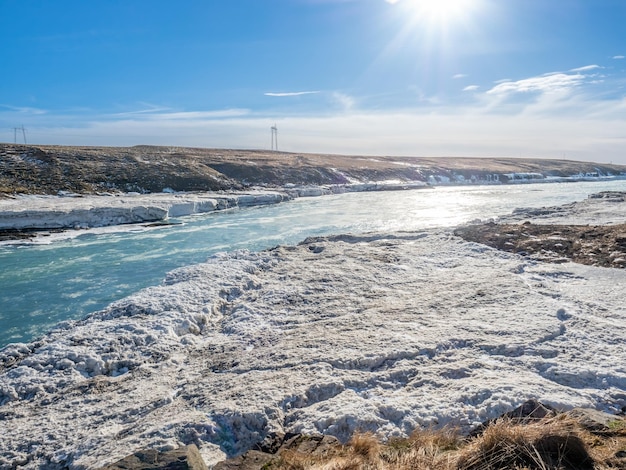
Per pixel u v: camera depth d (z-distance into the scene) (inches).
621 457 158.1
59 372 328.8
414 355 313.7
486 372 279.1
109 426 254.5
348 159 4527.6
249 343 368.5
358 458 175.3
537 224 931.3
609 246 636.7
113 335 384.8
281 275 578.9
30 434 253.0
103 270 736.3
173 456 169.8
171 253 876.6
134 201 1517.0
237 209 1704.0
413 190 2689.5
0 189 1562.5
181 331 405.1
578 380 268.7
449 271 573.9
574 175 4451.3
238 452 216.7
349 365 302.7
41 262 800.3
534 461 153.4
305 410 244.8
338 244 771.4
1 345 441.4
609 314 385.4
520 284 487.2
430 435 202.4
